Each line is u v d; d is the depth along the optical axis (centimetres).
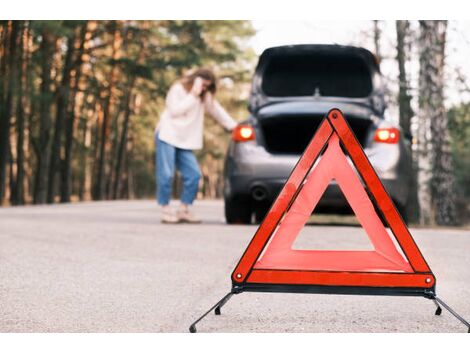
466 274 609
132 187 5203
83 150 3192
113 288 525
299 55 977
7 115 2406
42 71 2550
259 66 996
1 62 2306
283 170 922
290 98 970
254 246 402
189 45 2966
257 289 403
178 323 415
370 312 450
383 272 400
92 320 421
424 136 1698
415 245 399
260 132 948
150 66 2738
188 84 1056
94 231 933
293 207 407
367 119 933
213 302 477
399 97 1666
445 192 1638
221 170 5938
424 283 398
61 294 500
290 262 405
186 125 1061
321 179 407
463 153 2062
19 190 2736
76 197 4581
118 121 4138
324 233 902
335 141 408
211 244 793
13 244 780
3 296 491
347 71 984
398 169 909
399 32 1817
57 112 2875
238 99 4169
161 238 851
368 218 406
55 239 834
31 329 399
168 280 562
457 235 937
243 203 1023
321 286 401
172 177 1067
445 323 419
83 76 2745
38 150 2830
